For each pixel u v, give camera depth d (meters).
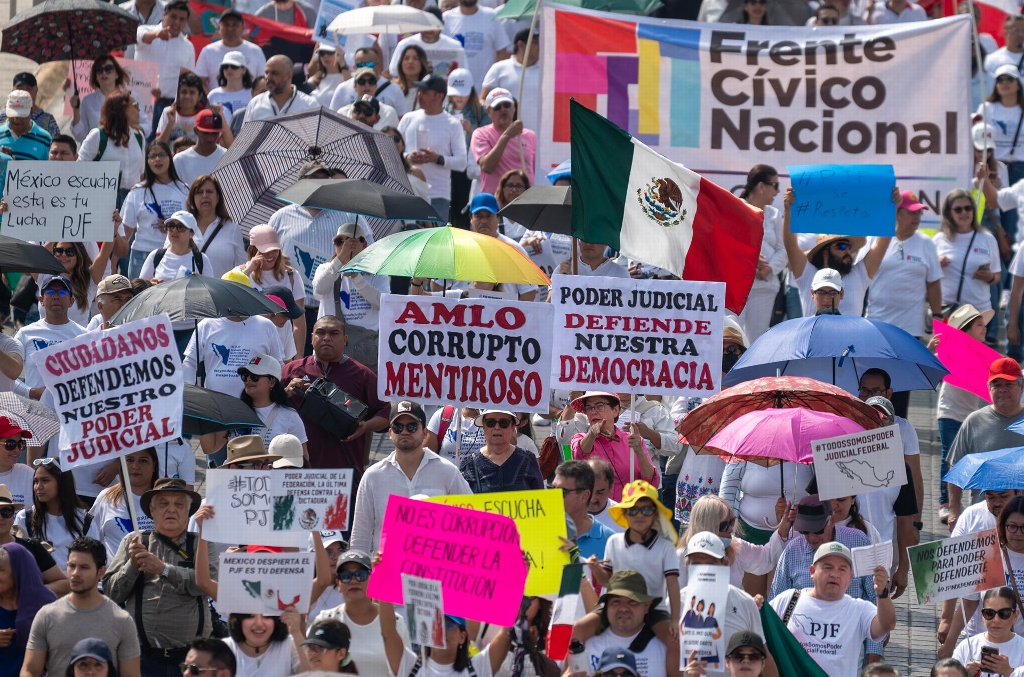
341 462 40.28
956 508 41.62
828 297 41.19
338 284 45.91
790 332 38.81
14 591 30.97
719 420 35.97
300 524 28.84
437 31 67.25
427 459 34.28
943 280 52.16
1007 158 62.53
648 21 51.00
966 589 31.12
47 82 62.84
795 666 30.16
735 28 50.88
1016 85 62.25
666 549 29.67
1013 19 67.88
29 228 44.81
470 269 38.25
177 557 31.75
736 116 50.69
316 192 45.12
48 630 29.56
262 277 45.81
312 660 27.59
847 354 38.03
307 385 40.12
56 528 35.50
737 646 28.33
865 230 44.94
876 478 32.00
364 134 52.31
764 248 47.97
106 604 29.94
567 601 28.48
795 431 33.56
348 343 45.16
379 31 65.50
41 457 40.38
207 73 65.56
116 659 29.89
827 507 33.34
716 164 50.84
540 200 46.12
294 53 71.69
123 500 35.38
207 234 48.47
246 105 63.97
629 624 28.64
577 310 35.50
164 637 31.27
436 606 26.73
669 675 28.81
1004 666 31.28
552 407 43.38
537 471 35.81
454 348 34.38
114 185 44.88
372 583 27.28
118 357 32.03
